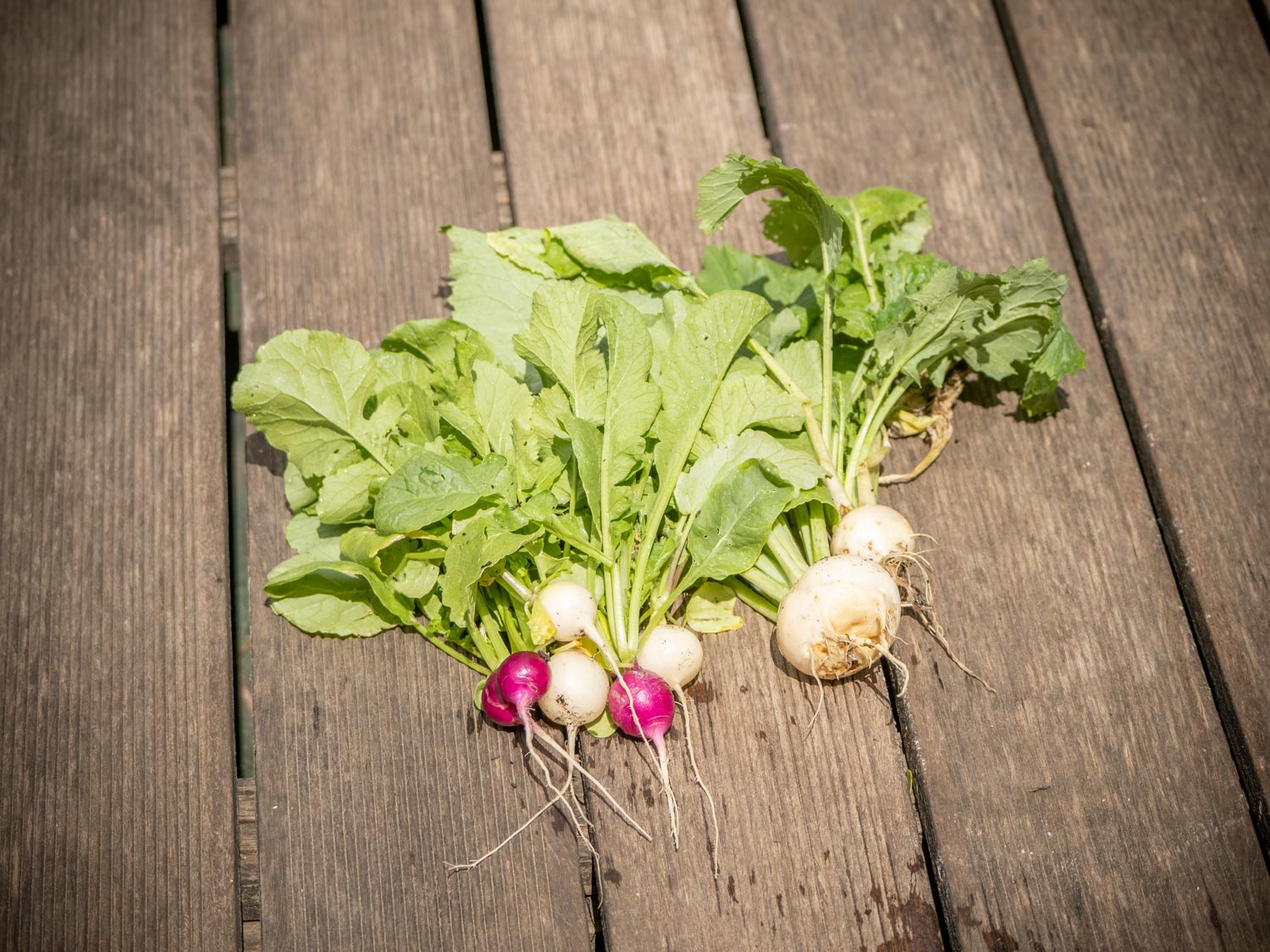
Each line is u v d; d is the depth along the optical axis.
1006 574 0.61
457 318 0.61
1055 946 0.55
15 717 0.59
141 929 0.56
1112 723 0.58
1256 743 0.58
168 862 0.57
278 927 0.55
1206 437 0.65
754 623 0.60
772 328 0.61
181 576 0.62
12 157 0.70
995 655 0.60
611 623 0.56
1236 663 0.60
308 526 0.60
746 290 0.61
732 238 0.70
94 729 0.59
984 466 0.64
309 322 0.67
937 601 0.61
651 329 0.61
